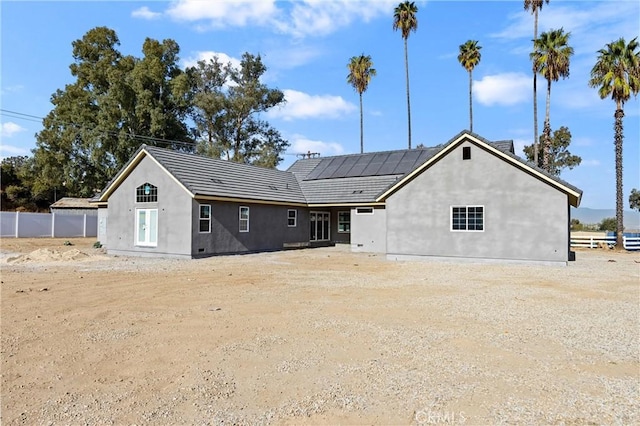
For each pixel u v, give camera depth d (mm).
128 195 21094
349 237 28266
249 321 7320
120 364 5227
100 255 20766
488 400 4199
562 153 42062
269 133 51938
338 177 28109
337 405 4090
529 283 11891
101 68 41969
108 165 40969
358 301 9156
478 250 17594
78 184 42906
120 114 40156
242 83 50656
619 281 12297
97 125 40562
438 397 4262
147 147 20203
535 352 5699
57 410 4008
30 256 18281
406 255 18984
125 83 40281
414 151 28828
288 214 25266
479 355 5559
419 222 18781
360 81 44219
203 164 22141
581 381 4703
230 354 5566
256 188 23547
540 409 4004
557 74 29719
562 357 5508
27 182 47344
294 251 24250
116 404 4133
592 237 28156
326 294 10008
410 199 19031
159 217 19906
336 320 7398
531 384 4605
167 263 17125
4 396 4320
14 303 8891
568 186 15914
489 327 6984
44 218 33375
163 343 6055
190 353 5617
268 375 4848
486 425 3703
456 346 5938
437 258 18375
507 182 17125
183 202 19094
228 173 23109
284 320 7395
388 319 7500
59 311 8133
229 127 49438
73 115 40656
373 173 27156
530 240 16688
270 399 4227
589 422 3756
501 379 4742
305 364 5195
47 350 5766
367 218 24047
